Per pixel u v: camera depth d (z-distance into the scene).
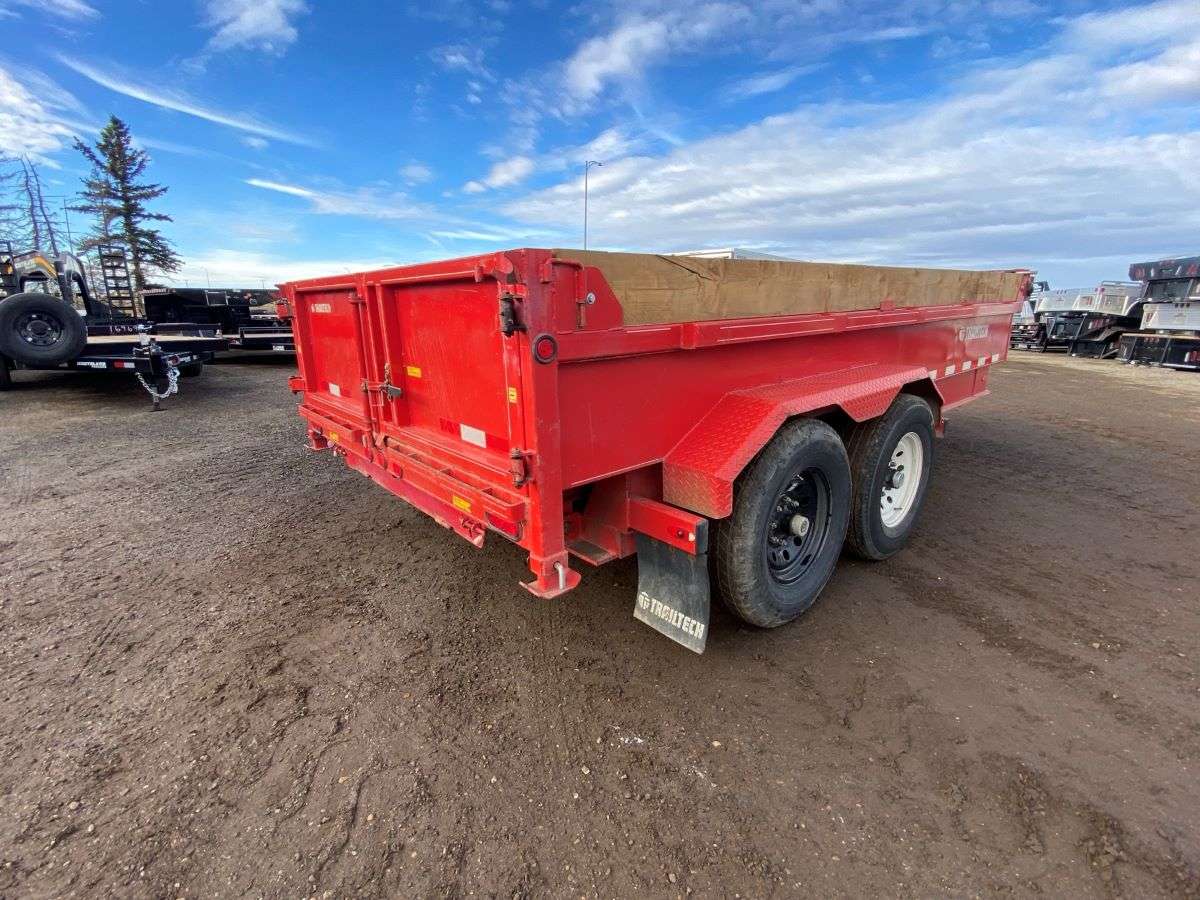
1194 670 2.73
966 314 4.59
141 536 4.34
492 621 3.17
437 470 2.69
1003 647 2.91
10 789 2.09
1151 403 9.73
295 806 2.03
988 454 6.42
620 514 2.59
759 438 2.48
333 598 3.43
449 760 2.23
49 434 7.51
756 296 2.75
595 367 2.19
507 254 1.88
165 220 38.28
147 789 2.10
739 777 2.15
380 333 3.00
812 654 2.86
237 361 16.66
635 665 2.79
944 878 1.77
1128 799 2.03
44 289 12.10
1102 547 4.06
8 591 3.53
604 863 1.82
